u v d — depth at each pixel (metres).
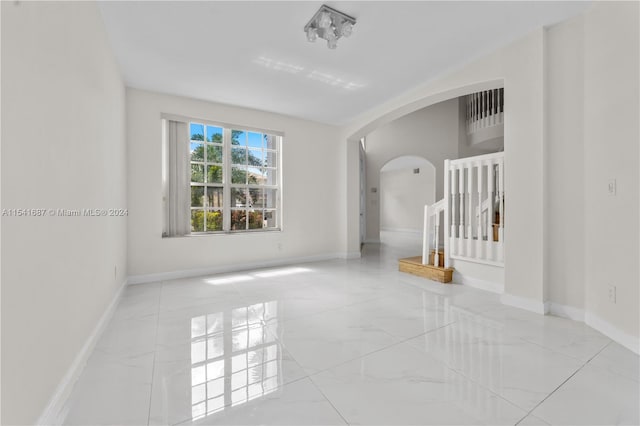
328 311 2.73
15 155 1.07
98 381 1.60
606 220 2.21
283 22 2.50
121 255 3.24
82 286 1.80
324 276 4.19
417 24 2.56
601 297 2.26
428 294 3.30
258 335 2.20
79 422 1.29
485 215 3.68
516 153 2.85
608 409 1.36
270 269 4.65
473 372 1.69
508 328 2.33
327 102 4.39
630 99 2.03
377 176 8.45
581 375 1.65
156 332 2.25
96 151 2.14
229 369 1.72
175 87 3.77
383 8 2.34
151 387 1.54
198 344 2.05
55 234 1.41
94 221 2.08
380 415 1.33
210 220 4.46
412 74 3.49
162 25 2.51
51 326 1.35
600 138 2.28
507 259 2.93
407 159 9.63
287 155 5.05
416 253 6.41
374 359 1.84
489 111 7.19
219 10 2.33
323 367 1.74
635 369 1.71
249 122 4.66
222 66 3.25
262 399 1.44
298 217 5.19
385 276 4.20
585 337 2.15
